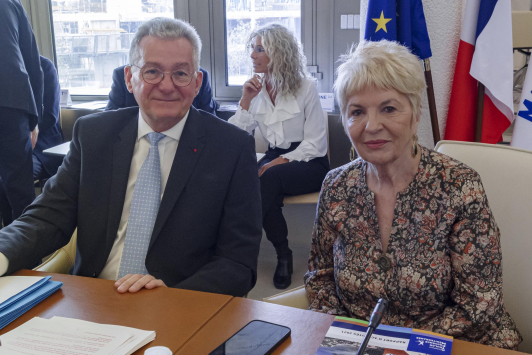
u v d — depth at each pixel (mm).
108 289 1105
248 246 1384
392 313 1170
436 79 2271
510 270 1213
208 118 1488
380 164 1138
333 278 1312
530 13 2150
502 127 2199
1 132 2453
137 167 1438
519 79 2467
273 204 2648
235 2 3555
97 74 4031
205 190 1380
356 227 1197
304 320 964
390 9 2107
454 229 1104
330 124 3072
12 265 1204
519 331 1200
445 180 1121
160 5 3752
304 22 3441
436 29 2221
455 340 893
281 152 2855
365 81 1101
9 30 2422
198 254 1389
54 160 3221
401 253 1134
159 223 1341
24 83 2438
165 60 1360
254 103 2895
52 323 938
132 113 1502
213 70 3725
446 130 2242
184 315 981
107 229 1379
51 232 1371
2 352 840
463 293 1089
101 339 876
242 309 1009
